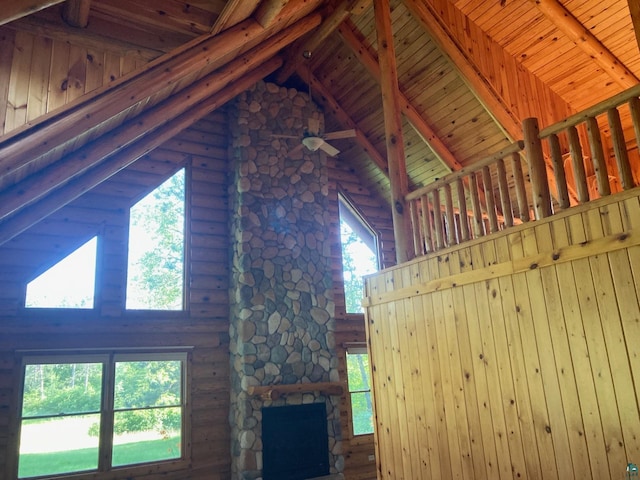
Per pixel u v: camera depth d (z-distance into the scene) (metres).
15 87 3.32
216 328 6.82
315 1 5.45
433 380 4.36
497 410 3.75
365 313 5.38
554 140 3.68
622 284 3.07
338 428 6.86
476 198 4.26
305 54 7.04
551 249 3.50
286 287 7.01
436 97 7.07
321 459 6.62
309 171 7.73
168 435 6.21
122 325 6.21
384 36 5.54
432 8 6.12
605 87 6.93
